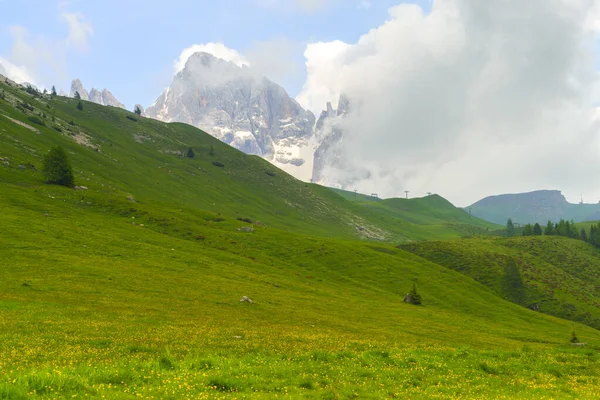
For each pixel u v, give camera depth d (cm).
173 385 1731
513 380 2539
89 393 1535
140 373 1908
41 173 14412
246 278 8538
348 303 8188
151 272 7319
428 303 10831
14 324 3231
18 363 2081
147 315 4444
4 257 6519
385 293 10894
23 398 1388
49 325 3331
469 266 19200
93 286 5703
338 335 4600
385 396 1939
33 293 4834
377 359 2831
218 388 1808
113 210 12606
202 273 8112
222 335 3688
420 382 2291
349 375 2308
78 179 15625
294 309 6475
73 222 10031
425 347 4066
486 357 3288
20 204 10600
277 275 9775
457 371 2656
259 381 1984
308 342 3731
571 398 2139
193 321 4428
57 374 1667
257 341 3516
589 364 3347
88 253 7825
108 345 2803
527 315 11469
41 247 7469
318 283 10144
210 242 11856
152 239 10162
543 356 3591
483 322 9156
